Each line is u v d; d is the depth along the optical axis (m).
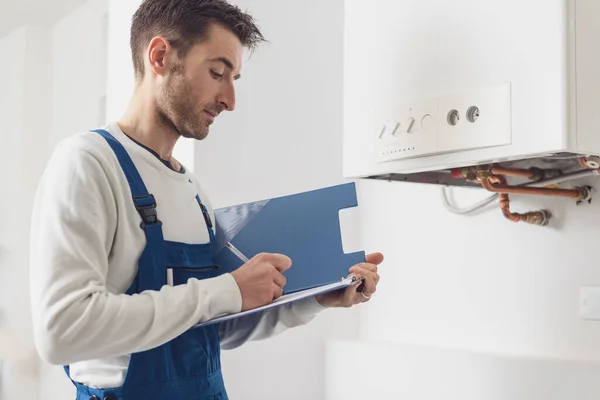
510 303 1.63
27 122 2.50
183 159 1.92
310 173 2.09
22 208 2.47
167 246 1.11
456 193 1.78
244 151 1.97
